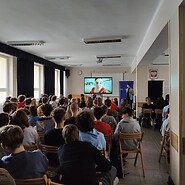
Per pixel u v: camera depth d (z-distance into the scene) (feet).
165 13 10.48
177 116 8.76
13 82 23.06
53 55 27.30
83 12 12.21
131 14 12.69
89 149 6.03
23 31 15.98
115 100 25.95
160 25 11.51
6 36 17.40
